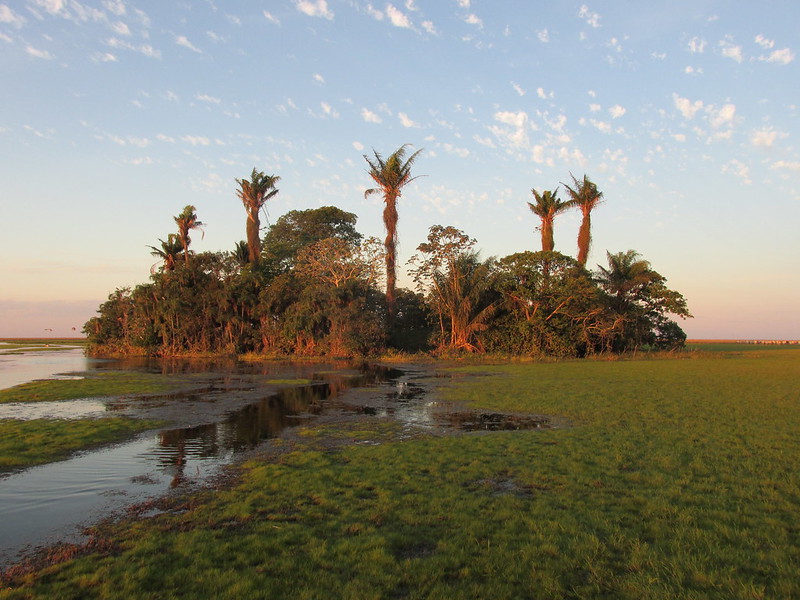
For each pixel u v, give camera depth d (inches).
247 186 2031.3
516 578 201.3
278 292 1887.3
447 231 1758.1
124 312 2116.1
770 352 2118.6
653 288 1866.4
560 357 1712.6
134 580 201.2
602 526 251.0
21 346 3383.4
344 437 485.4
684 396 724.0
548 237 1958.7
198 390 869.8
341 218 2736.2
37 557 228.7
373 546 230.8
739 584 191.9
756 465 358.6
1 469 372.8
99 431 499.8
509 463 374.0
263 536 244.8
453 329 1777.8
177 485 336.8
